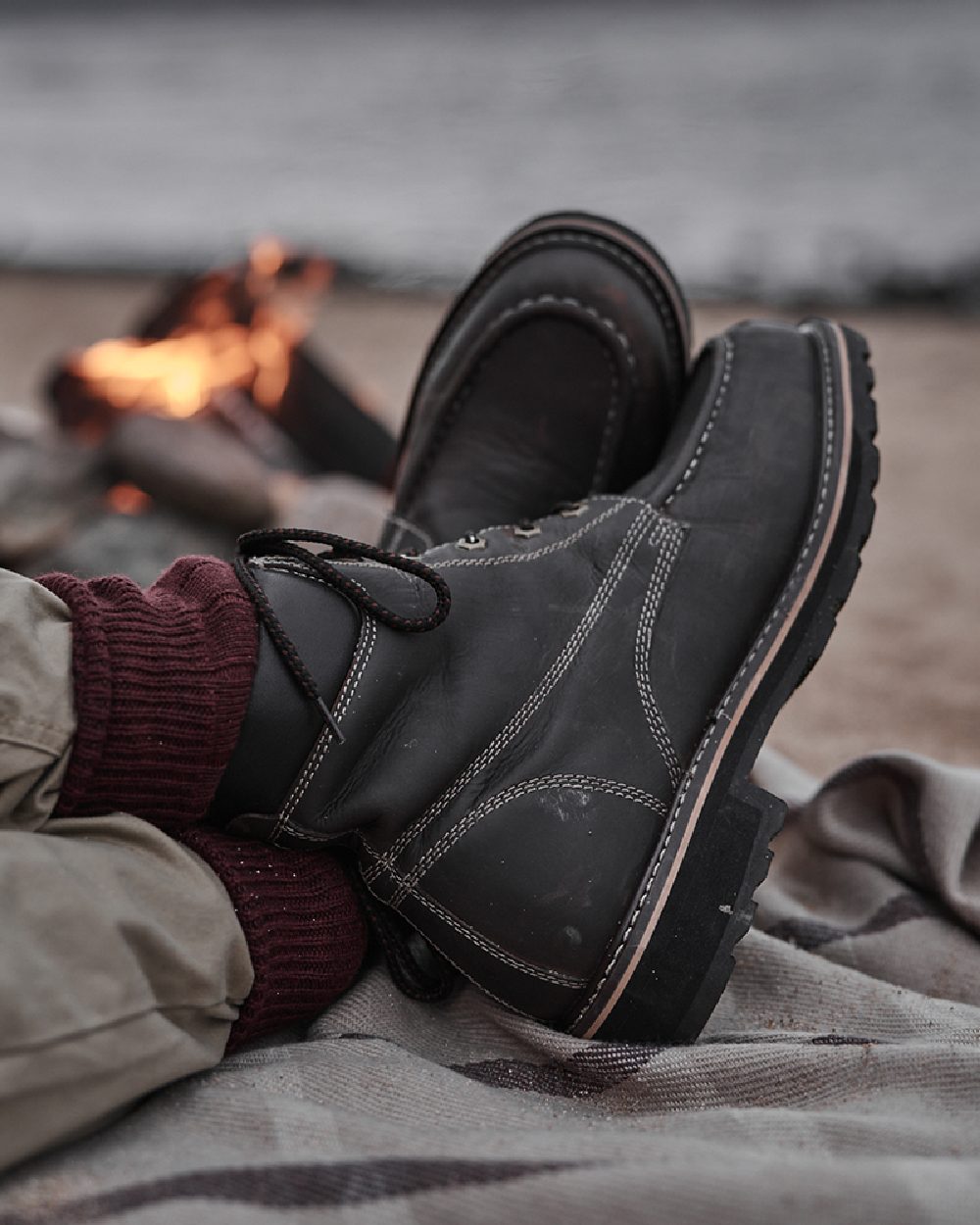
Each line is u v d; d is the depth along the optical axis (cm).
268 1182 50
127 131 1252
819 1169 48
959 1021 73
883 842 97
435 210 776
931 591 201
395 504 113
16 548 172
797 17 2164
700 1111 62
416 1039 75
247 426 196
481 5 2977
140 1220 48
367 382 345
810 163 885
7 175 973
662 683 80
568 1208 47
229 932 64
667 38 1956
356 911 76
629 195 795
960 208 677
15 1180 53
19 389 341
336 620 72
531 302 105
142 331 206
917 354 377
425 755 72
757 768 110
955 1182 48
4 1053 52
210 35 2481
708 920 73
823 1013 77
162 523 183
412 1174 50
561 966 71
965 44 1605
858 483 92
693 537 88
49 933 55
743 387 97
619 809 74
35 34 2575
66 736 61
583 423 106
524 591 79
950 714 155
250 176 959
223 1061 67
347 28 2533
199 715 64
